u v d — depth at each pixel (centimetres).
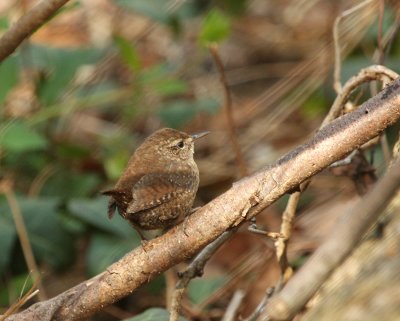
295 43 1544
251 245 1112
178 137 810
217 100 1380
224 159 1293
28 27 786
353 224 424
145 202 709
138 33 1459
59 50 1180
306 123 1313
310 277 429
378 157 1042
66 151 1213
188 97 1408
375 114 602
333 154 611
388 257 513
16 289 1005
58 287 1098
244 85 1497
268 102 1311
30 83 1280
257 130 1302
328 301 520
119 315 1080
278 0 1642
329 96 1245
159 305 1073
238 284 1009
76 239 1101
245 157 1290
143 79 1211
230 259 1102
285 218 752
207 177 1278
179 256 643
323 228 1054
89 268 1040
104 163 1234
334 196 1109
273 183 621
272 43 1554
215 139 1355
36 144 1040
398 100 596
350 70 1177
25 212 1053
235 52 1547
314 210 1098
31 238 1047
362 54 1245
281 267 757
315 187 1177
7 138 1039
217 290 998
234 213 627
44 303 680
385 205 421
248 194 624
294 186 622
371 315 486
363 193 803
